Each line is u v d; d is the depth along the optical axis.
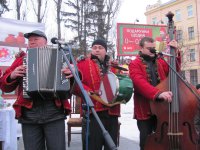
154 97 3.59
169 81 3.72
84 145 3.74
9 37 7.33
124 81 3.64
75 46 3.58
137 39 17.77
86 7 28.86
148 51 3.98
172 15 4.03
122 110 13.35
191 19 41.19
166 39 4.01
